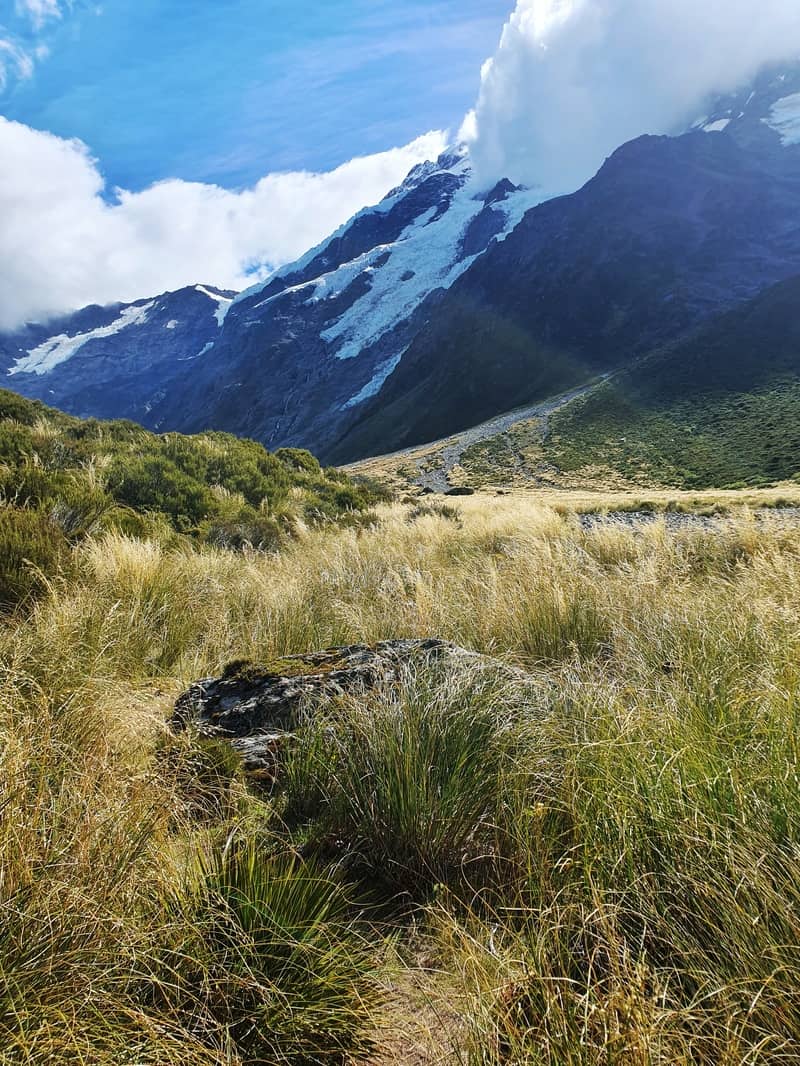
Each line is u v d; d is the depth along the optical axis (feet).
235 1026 5.40
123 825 6.48
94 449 44.01
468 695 9.99
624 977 5.08
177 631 16.74
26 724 7.95
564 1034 4.66
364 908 7.23
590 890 6.04
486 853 7.84
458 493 216.13
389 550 31.73
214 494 44.01
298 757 9.38
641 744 7.95
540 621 16.31
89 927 5.53
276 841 7.86
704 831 6.37
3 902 5.32
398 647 13.35
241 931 5.63
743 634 13.07
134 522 29.63
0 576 17.25
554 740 9.16
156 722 10.34
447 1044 5.36
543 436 360.89
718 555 26.84
